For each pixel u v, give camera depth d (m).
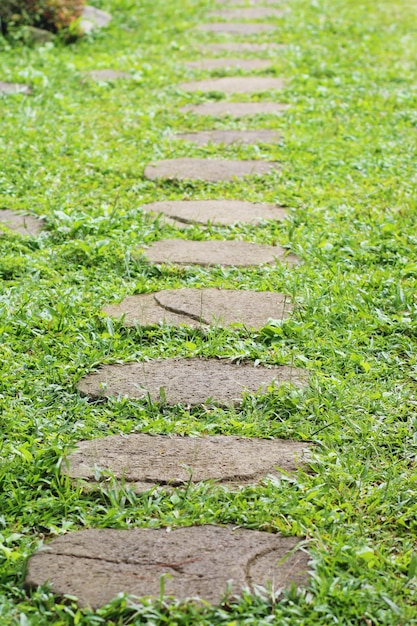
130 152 6.65
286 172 6.32
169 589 2.76
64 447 3.39
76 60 9.01
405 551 2.97
